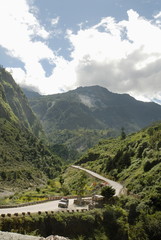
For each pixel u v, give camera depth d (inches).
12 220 1363.2
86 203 2274.9
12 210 1678.2
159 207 2001.7
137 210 2000.5
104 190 2285.9
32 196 2832.2
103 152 6397.6
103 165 4817.9
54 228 1542.8
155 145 3897.6
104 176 4207.7
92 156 6584.6
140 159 3895.2
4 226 1311.5
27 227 1402.6
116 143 6840.6
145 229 1790.1
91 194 2974.9
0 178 5930.1
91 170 5118.1
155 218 1835.6
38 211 1603.1
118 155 4552.2
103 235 1724.9
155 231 1750.7
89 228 1726.1
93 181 3892.7
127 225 1860.2
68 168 6363.2
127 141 5900.6
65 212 1726.1
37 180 7062.0
